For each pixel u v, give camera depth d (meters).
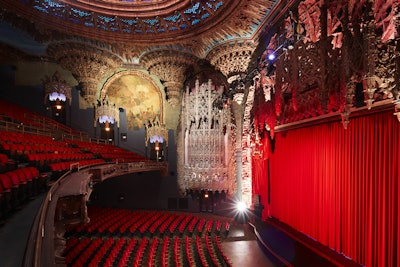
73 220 5.22
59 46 13.66
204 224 13.29
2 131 9.26
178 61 15.08
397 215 5.48
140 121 17.47
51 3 10.92
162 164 16.33
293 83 7.38
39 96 15.43
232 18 10.32
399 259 5.33
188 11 11.12
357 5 5.32
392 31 4.50
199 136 14.34
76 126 16.16
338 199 7.25
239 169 13.23
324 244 7.73
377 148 6.03
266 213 11.31
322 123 7.93
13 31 12.34
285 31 8.33
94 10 11.47
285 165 9.96
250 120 12.16
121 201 17.20
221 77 14.67
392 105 5.44
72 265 6.96
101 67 15.52
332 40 6.28
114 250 8.53
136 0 11.27
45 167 8.16
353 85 5.23
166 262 8.41
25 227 3.90
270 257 8.45
